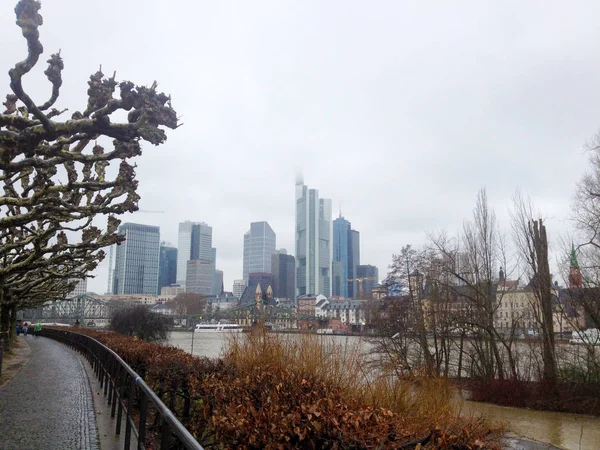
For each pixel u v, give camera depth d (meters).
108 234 21.05
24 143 10.48
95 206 15.43
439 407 8.39
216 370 9.88
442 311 37.19
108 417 11.10
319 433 5.12
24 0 9.91
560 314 36.50
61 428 10.01
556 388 29.22
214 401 7.20
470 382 35.16
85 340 29.36
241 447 5.33
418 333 37.50
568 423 25.22
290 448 5.09
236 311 127.50
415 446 5.48
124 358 14.84
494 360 37.28
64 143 11.81
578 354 31.36
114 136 11.16
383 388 8.80
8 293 28.47
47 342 47.75
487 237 37.88
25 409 12.12
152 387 11.06
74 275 31.05
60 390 15.47
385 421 5.66
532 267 33.06
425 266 40.41
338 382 9.37
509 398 29.80
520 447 17.97
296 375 8.65
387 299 41.91
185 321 133.12
